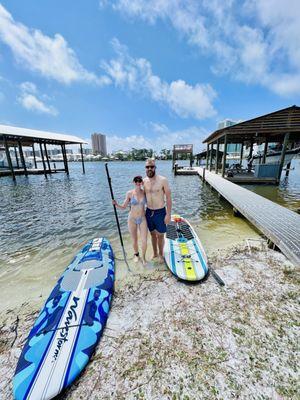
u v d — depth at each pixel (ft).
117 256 15.21
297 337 7.29
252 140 67.21
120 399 5.65
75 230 22.20
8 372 6.66
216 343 7.20
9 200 38.09
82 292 9.73
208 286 10.61
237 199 27.32
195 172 83.76
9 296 11.33
